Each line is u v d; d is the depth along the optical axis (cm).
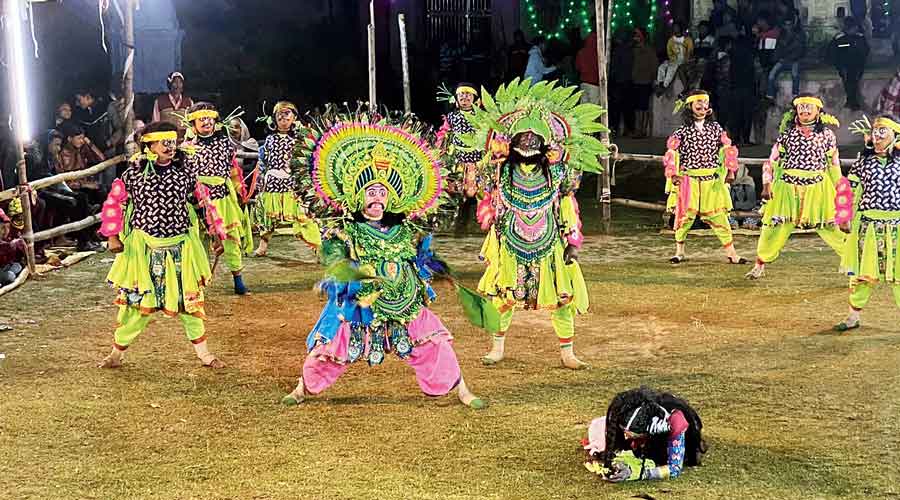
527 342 783
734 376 684
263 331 826
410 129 616
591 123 686
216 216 713
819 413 607
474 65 2248
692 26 1973
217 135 954
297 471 531
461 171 693
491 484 511
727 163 1073
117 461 547
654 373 695
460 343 783
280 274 1062
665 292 950
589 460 535
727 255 1097
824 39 1891
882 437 566
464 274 1048
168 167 695
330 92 2339
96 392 666
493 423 600
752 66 1706
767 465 529
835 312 858
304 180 605
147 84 2064
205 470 533
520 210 685
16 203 1009
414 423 602
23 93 1028
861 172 779
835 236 980
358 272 601
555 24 2289
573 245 693
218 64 2334
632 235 1284
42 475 528
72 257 1130
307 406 635
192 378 696
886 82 1683
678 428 509
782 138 978
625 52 1911
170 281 697
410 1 2344
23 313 891
